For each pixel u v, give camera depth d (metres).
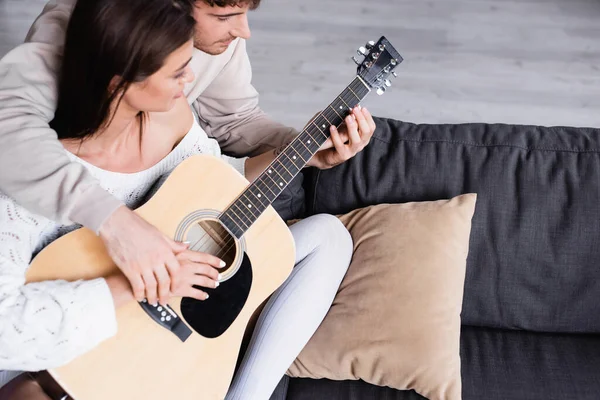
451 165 1.69
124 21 1.11
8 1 3.00
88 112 1.23
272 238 1.43
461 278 1.59
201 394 1.32
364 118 1.46
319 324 1.58
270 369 1.48
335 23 3.06
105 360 1.24
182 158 1.46
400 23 3.06
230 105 1.74
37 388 1.24
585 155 1.67
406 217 1.62
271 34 3.01
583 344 1.67
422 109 2.73
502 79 2.84
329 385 1.58
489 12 3.12
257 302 1.41
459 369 1.52
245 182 1.43
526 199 1.65
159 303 1.29
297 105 2.75
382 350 1.52
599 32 3.04
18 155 1.17
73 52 1.17
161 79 1.19
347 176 1.73
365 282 1.59
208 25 1.34
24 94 1.24
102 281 1.21
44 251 1.25
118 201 1.19
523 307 1.67
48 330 1.15
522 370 1.60
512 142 1.69
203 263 1.29
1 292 1.16
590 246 1.63
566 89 2.81
